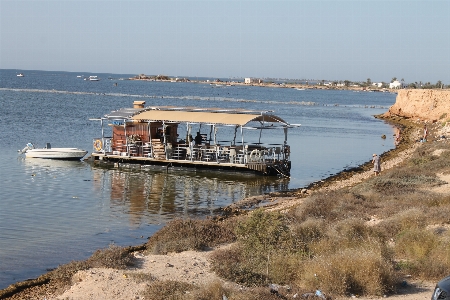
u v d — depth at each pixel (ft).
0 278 51.57
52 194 94.99
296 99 604.49
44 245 63.57
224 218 79.56
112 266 47.50
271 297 37.91
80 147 159.84
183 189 105.81
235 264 47.29
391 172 106.52
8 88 513.04
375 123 307.78
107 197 95.14
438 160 117.39
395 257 50.39
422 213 63.05
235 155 122.72
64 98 399.65
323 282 41.55
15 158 134.41
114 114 134.62
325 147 186.50
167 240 59.16
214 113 131.23
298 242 52.31
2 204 84.74
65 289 43.70
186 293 38.60
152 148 128.06
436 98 326.03
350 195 80.48
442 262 46.09
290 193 102.89
